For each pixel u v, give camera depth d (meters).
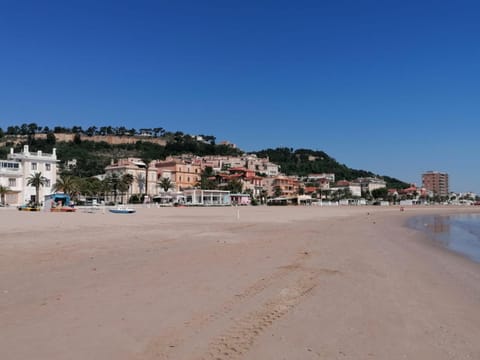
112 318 7.24
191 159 194.50
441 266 15.29
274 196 165.62
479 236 30.75
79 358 5.57
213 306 8.19
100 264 12.55
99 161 198.12
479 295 10.50
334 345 6.39
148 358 5.64
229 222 36.50
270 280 10.88
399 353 6.19
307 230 29.73
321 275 11.97
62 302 8.17
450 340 6.86
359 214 71.00
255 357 5.79
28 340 6.17
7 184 93.19
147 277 10.77
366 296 9.67
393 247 20.97
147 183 136.75
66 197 66.69
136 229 26.39
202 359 5.66
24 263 12.45
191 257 14.48
